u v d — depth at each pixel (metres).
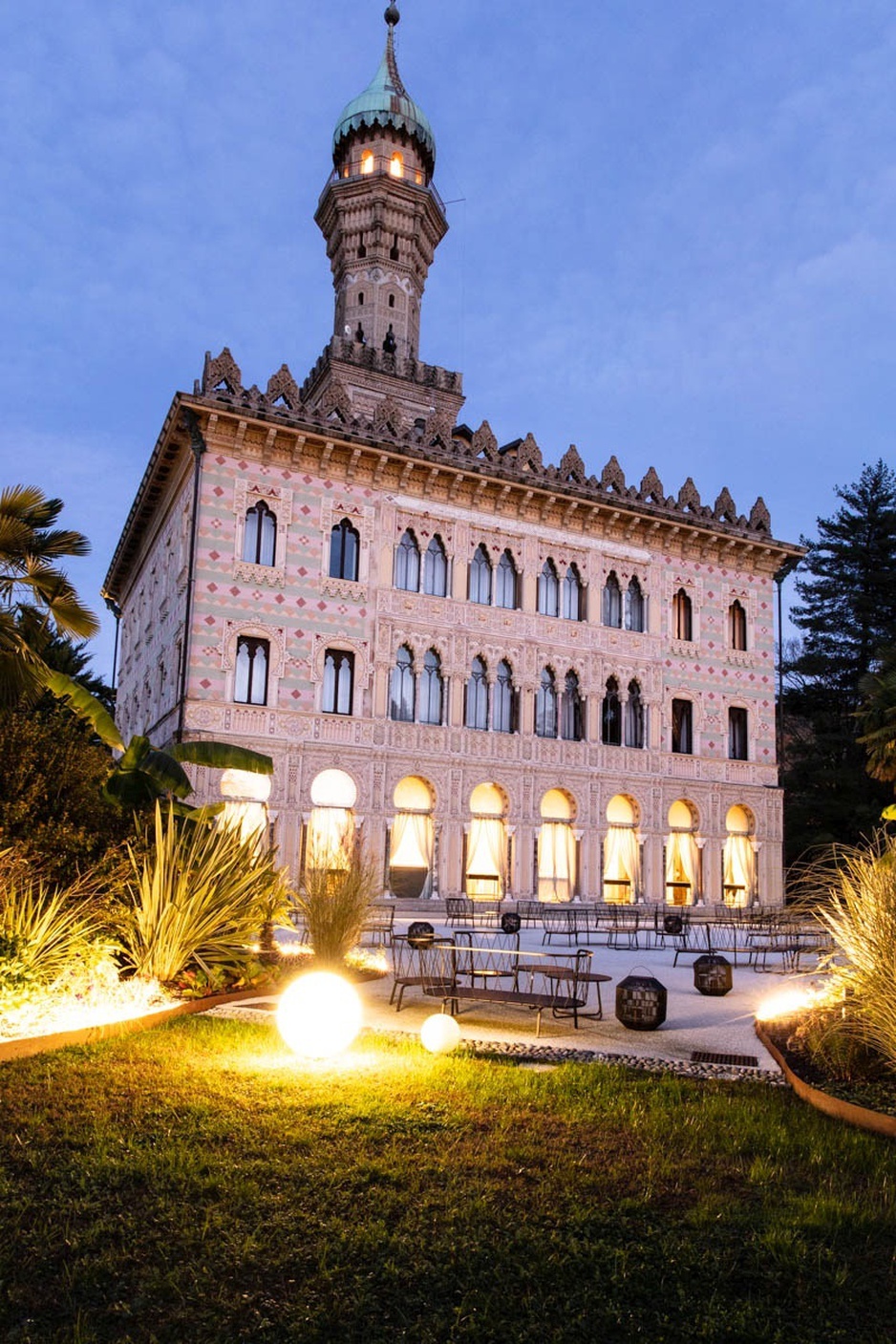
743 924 34.28
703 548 44.47
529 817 38.12
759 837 44.00
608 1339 5.38
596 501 40.56
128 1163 7.36
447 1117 8.73
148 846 16.02
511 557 39.75
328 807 34.31
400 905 34.25
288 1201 6.82
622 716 41.28
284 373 35.34
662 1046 12.81
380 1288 5.75
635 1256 6.25
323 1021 10.93
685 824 42.53
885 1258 6.40
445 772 36.59
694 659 43.53
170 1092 9.23
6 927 12.69
